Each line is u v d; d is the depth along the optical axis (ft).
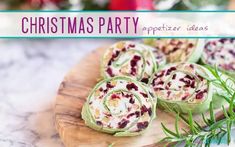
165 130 0.93
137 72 1.09
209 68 1.00
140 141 0.96
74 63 1.30
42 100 1.17
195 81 1.04
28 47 1.35
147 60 1.10
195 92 1.02
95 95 1.01
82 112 1.00
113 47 1.13
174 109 1.02
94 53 1.21
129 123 0.97
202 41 1.14
